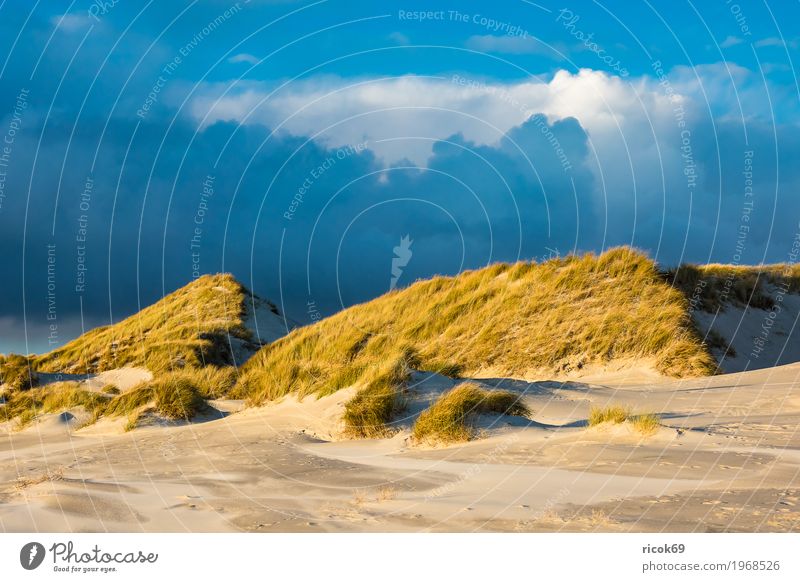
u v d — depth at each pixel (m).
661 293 19.69
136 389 15.63
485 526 5.57
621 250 21.55
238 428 12.51
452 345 20.73
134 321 34.03
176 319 31.92
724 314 20.69
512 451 8.57
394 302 25.19
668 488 6.38
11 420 17.38
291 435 11.43
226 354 28.03
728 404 11.70
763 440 8.42
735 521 5.38
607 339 18.36
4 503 6.76
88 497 6.82
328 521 5.89
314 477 7.79
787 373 14.47
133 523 5.98
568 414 11.55
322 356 21.31
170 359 25.38
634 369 17.30
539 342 19.23
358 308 26.12
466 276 25.45
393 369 12.44
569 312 19.97
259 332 31.75
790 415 10.29
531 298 21.12
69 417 16.00
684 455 7.65
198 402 15.18
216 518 6.07
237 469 8.52
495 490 6.68
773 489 6.17
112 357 29.75
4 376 21.67
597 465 7.45
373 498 6.64
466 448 9.14
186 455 9.93
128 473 8.60
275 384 15.86
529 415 11.08
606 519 5.57
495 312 21.45
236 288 34.53
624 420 9.27
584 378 17.55
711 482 6.51
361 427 11.09
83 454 10.89
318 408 12.98
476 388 10.79
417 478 7.46
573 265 21.88
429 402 11.82
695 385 14.47
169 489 7.29
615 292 20.17
